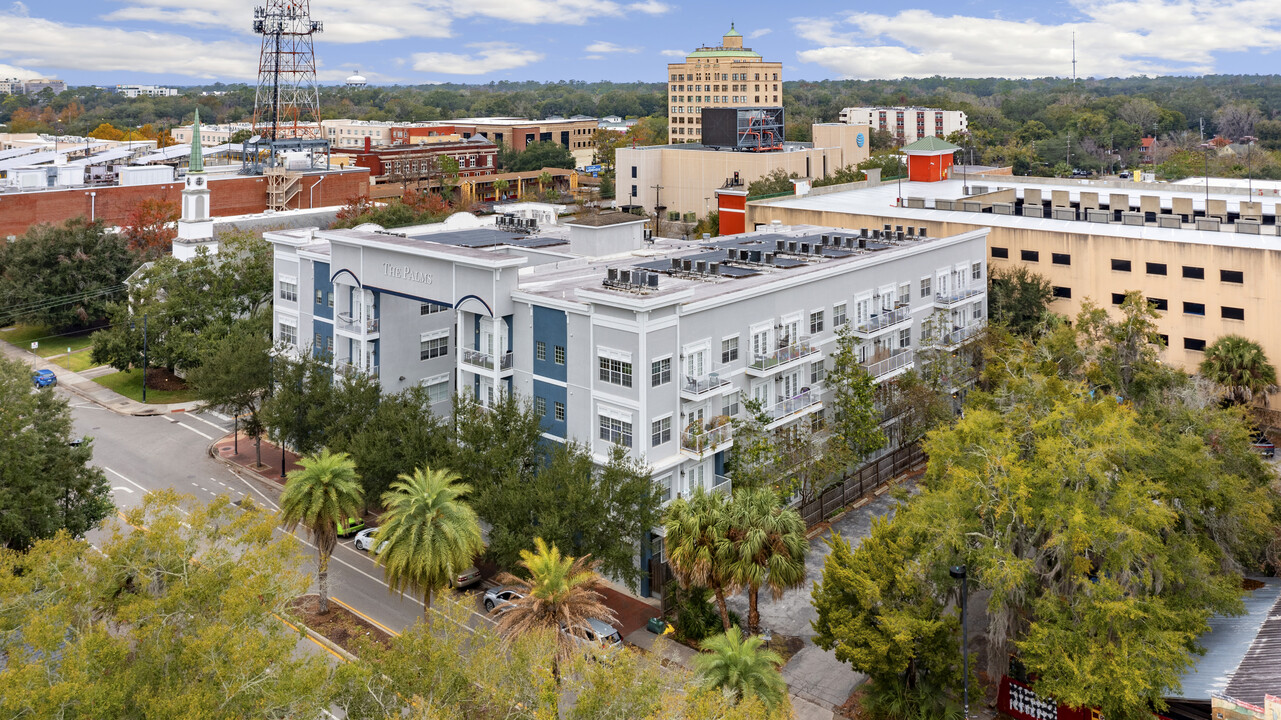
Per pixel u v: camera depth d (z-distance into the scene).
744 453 60.56
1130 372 68.06
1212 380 75.06
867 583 42.53
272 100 188.75
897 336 78.69
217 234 126.44
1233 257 81.31
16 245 116.38
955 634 43.84
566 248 84.12
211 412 91.94
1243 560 50.94
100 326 121.19
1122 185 122.31
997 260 96.06
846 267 72.25
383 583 59.44
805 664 50.25
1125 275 88.00
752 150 196.50
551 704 33.22
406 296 67.62
